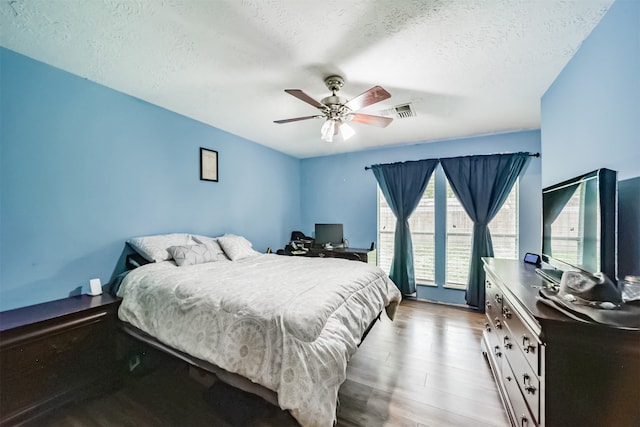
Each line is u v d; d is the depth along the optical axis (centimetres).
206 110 286
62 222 208
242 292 171
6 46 177
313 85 227
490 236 352
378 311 214
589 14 144
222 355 147
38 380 168
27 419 163
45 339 171
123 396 190
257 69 204
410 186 397
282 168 464
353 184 461
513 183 338
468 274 364
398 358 235
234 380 144
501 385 178
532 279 171
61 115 207
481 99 251
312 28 158
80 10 144
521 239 346
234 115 300
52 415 171
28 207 191
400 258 400
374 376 208
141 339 188
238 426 161
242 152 380
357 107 213
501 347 181
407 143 409
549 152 223
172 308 179
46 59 192
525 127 333
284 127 339
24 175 189
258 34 163
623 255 131
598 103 153
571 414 100
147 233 265
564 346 100
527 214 343
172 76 216
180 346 165
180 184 297
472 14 145
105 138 233
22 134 188
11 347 157
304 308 146
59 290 207
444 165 374
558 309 109
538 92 235
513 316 149
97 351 196
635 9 123
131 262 242
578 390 99
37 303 196
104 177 233
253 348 140
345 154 466
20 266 188
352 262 278
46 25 156
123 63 198
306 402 121
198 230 317
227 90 239
